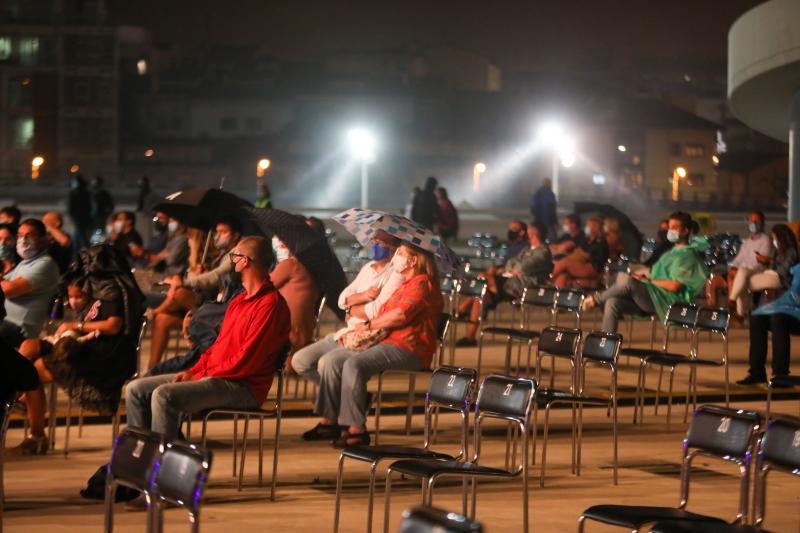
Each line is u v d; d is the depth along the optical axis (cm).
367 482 819
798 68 1903
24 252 964
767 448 536
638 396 1128
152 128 8306
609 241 1959
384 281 960
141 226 2978
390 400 1145
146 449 484
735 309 1634
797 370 1402
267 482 812
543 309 2166
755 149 9812
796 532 712
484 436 999
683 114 8594
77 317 852
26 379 686
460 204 4766
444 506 752
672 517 522
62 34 7756
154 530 483
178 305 1109
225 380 754
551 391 837
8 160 7738
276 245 1079
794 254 1316
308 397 1141
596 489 814
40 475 820
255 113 8306
